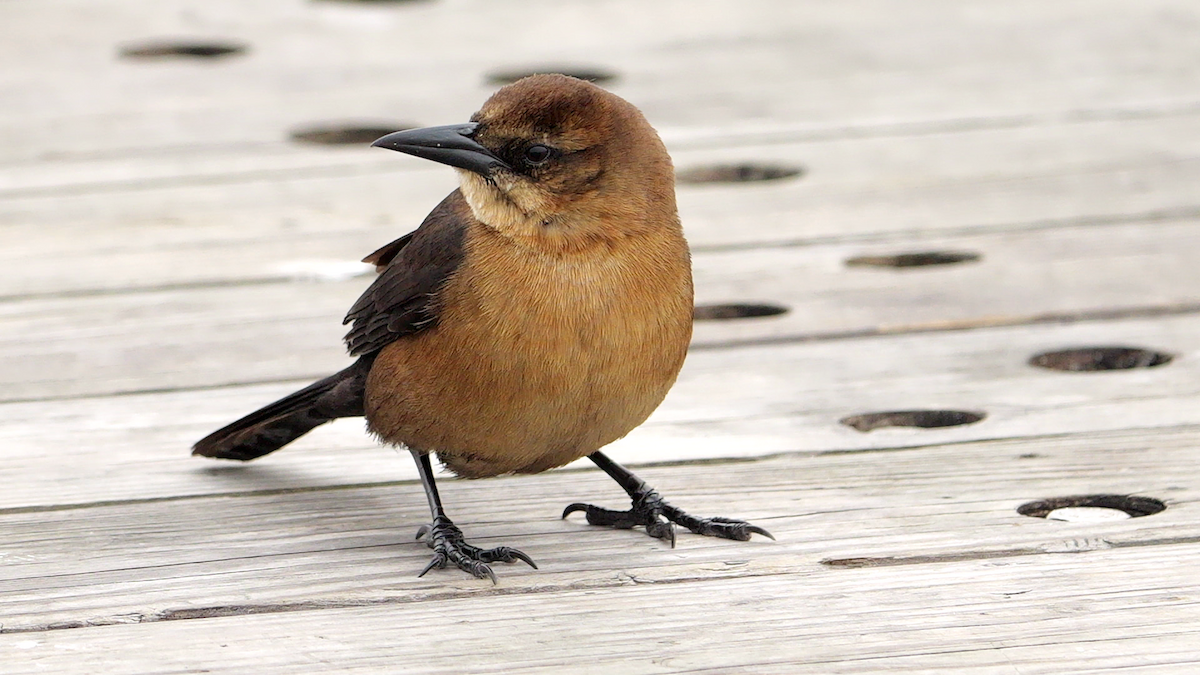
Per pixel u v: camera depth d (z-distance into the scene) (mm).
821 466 8383
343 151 14359
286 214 12711
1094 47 17484
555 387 7168
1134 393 9375
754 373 9875
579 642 6273
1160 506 7711
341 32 17984
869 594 6707
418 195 13211
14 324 10555
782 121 14984
